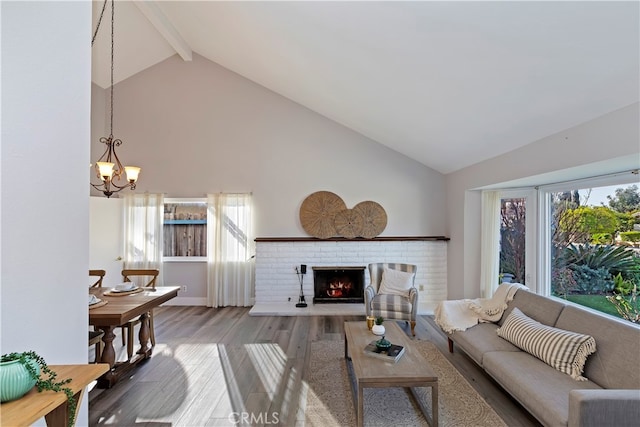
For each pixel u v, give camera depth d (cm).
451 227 537
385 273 471
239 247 556
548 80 226
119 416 243
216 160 564
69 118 101
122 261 546
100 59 506
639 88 197
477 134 356
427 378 219
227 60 526
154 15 429
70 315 101
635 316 286
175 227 570
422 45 246
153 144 564
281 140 564
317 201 558
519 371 230
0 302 78
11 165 81
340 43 297
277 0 281
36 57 89
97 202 504
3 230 79
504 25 194
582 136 256
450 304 358
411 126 418
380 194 564
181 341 391
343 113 496
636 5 151
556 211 386
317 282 553
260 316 493
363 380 218
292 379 296
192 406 255
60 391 78
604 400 163
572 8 166
